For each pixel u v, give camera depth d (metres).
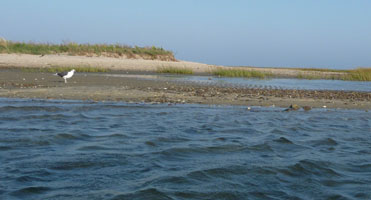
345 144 7.69
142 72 26.02
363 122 10.23
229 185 5.16
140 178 5.29
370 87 21.94
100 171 5.55
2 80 16.80
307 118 10.59
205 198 4.71
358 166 6.17
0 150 6.45
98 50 34.31
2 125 8.35
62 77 18.08
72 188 4.90
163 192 4.80
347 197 4.88
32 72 21.66
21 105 10.75
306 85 21.92
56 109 10.52
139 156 6.33
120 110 10.77
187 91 15.67
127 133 7.98
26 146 6.77
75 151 6.54
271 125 9.38
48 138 7.34
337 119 10.59
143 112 10.55
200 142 7.42
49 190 4.82
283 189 5.12
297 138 8.12
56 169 5.59
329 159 6.51
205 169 5.73
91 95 13.41
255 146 7.27
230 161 6.22
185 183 5.16
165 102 12.54
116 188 4.91
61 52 32.75
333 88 20.62
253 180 5.39
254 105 12.65
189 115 10.30
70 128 8.29
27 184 4.98
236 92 16.02
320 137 8.25
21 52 30.83
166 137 7.71
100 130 8.21
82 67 24.73
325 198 4.85
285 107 12.52
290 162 6.24
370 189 5.16
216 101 13.13
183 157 6.39
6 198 4.53
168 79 21.45
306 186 5.25
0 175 5.25
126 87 16.22
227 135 8.12
